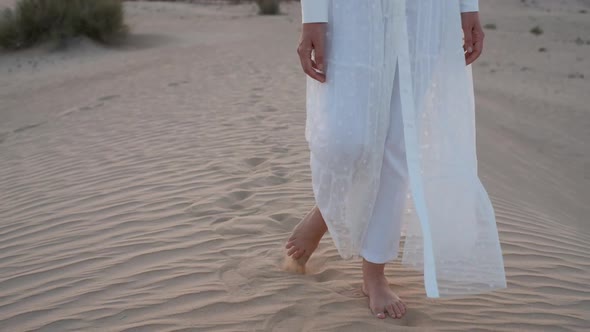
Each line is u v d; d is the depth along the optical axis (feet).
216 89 32.83
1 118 30.53
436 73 7.66
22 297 9.18
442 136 7.79
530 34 98.37
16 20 65.67
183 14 109.29
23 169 18.44
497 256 7.80
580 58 69.87
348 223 8.18
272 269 9.73
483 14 133.69
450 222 7.82
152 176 15.85
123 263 10.18
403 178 7.85
